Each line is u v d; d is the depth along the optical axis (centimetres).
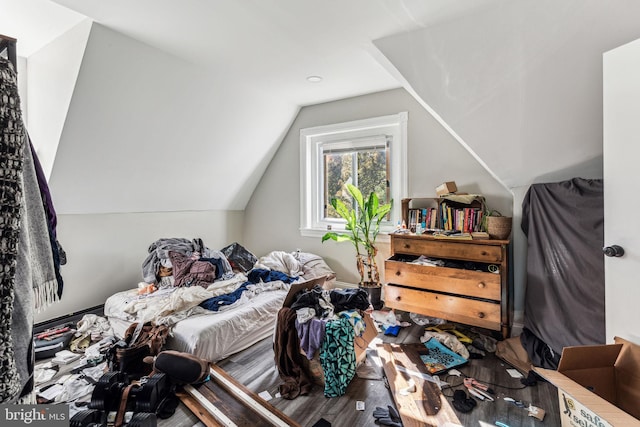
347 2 165
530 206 227
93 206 286
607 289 139
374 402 167
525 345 215
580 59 160
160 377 165
